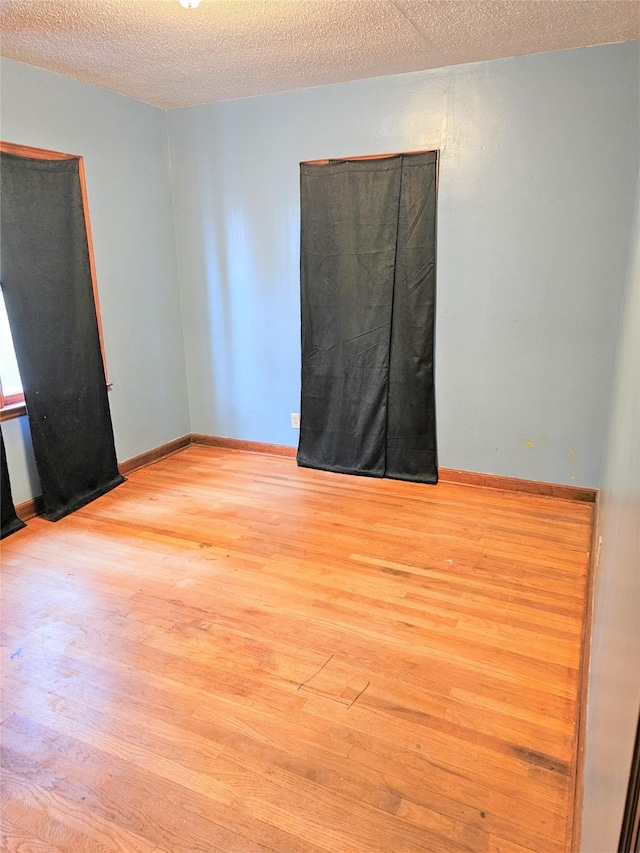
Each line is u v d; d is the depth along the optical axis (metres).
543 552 2.86
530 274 3.31
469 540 2.99
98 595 2.56
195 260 4.26
